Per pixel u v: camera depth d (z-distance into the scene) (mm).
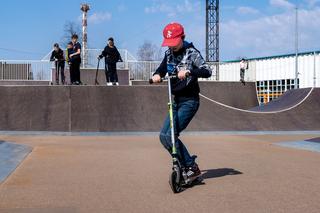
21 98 16781
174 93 6043
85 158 8758
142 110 17109
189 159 6078
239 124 16984
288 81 37594
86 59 25453
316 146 10914
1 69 24344
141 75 26219
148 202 5273
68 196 5570
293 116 18016
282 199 5402
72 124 16047
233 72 30328
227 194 5656
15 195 5617
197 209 4969
